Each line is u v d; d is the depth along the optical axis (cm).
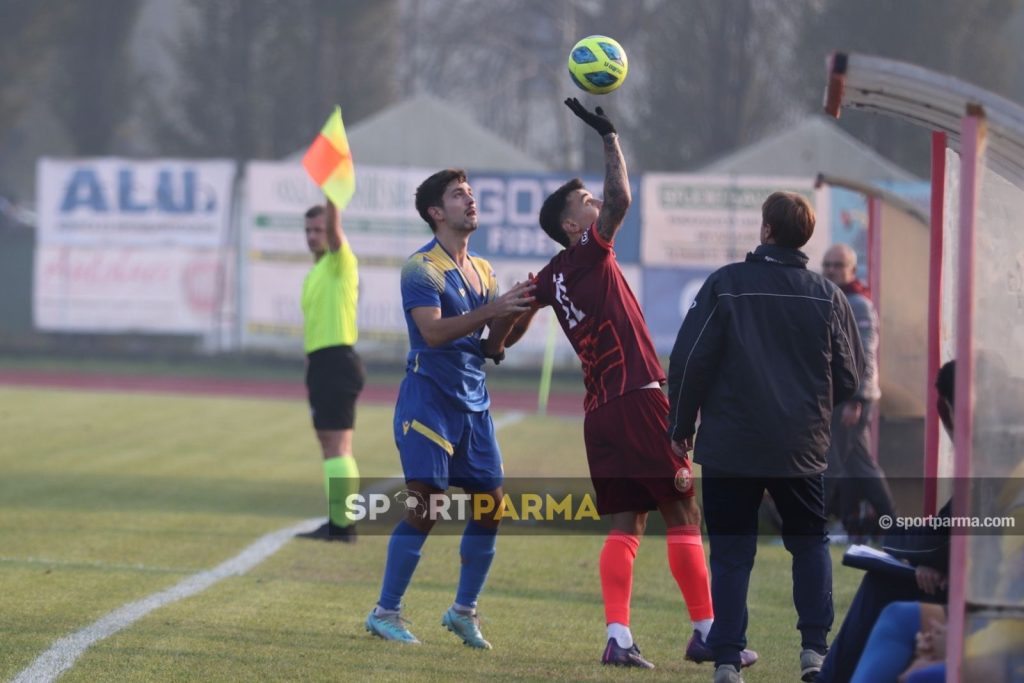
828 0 12888
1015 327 1598
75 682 1684
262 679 1716
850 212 8106
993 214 1628
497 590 2461
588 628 2155
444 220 1980
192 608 2169
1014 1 12950
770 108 13838
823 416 1731
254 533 2989
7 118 14888
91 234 8931
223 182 8838
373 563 2675
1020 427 1500
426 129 9288
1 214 14225
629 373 1856
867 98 1502
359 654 1884
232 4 14512
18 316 10888
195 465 4191
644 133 13850
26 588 2283
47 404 6206
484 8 16312
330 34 14738
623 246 8531
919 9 12438
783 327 1719
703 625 1897
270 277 8794
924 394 3173
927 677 1470
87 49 14950
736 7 13638
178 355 9000
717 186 8469
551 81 15200
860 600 1580
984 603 1349
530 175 8556
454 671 1794
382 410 6419
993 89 13000
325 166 2728
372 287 8681
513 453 4631
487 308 1870
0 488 3584
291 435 5138
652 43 14050
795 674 1877
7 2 14212
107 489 3616
